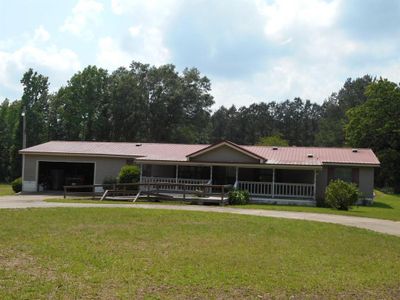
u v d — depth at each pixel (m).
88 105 66.44
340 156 31.56
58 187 38.16
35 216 15.84
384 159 52.12
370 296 7.87
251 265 9.51
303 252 11.14
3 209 18.12
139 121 66.81
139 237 12.27
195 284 8.00
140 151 34.72
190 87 71.69
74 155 34.84
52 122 67.69
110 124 68.25
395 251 12.09
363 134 53.09
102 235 12.39
